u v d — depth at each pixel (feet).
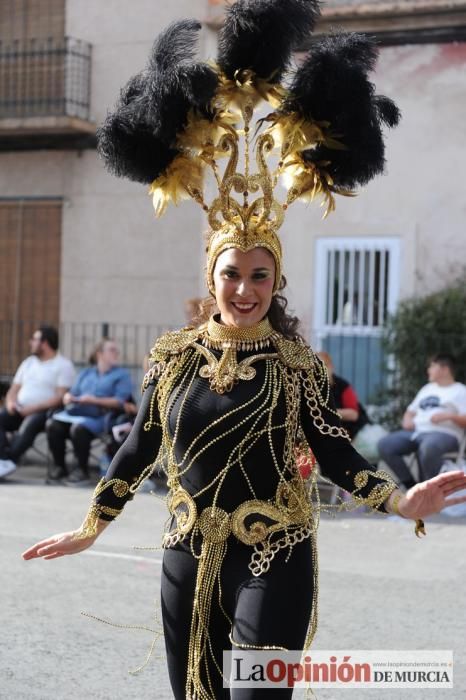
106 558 26.86
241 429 11.69
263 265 12.00
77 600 22.81
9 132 51.37
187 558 11.85
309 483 12.54
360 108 12.75
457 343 40.34
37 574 25.02
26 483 38.86
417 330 40.81
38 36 52.49
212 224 12.32
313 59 12.67
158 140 13.04
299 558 11.67
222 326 12.17
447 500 11.73
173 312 50.52
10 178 53.42
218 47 13.12
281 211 12.32
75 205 52.21
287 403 11.86
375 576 25.71
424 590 24.34
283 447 11.81
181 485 12.01
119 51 50.85
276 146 12.94
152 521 31.86
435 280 44.60
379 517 33.27
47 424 38.68
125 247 51.39
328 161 13.17
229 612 11.78
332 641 20.27
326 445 11.96
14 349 53.52
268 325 12.32
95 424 38.32
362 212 45.73
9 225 53.57
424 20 44.01
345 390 34.96
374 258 45.60
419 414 34.94
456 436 34.47
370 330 45.47
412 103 44.75
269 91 12.96
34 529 30.32
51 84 52.16
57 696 17.15
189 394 11.96
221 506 11.73
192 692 11.92
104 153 13.33
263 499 11.74
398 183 45.11
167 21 49.73
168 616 12.05
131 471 12.44
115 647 19.72
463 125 44.09
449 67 44.11
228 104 12.96
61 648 19.58
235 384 11.87
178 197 13.39
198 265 50.14
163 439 12.17
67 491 37.17
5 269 53.67
